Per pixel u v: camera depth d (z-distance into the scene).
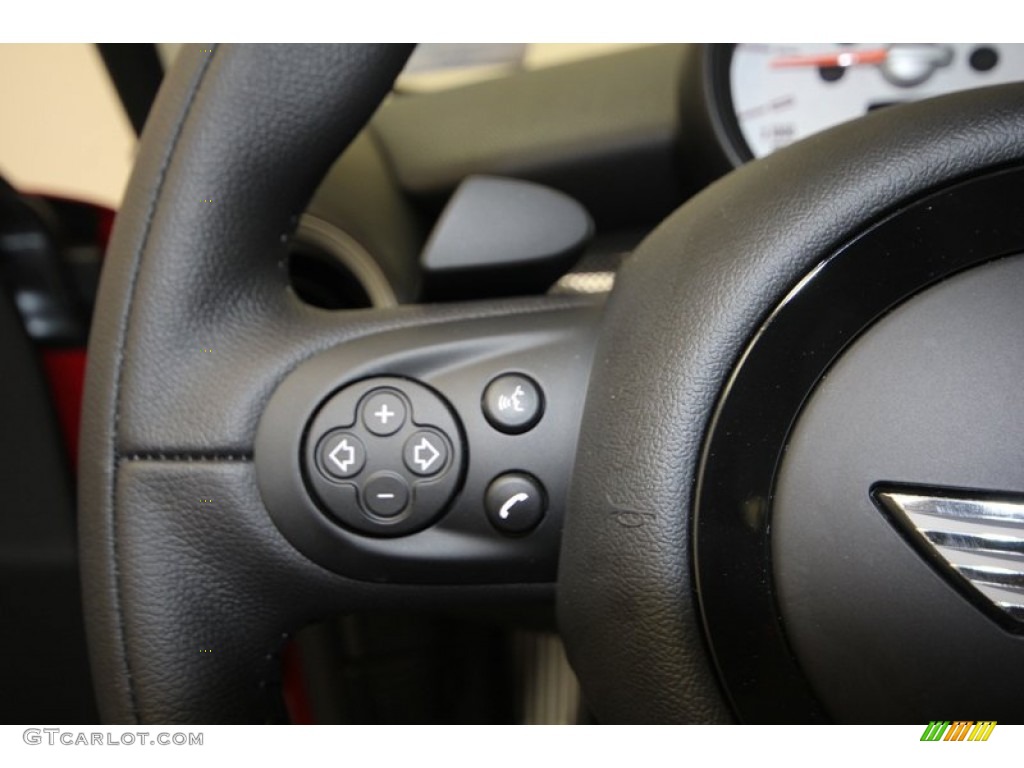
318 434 0.43
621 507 0.40
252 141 0.44
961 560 0.37
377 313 0.47
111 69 0.72
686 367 0.39
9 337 0.58
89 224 0.74
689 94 0.78
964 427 0.38
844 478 0.38
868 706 0.39
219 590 0.45
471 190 0.47
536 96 0.94
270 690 0.49
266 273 0.47
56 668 0.70
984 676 0.38
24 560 0.64
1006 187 0.39
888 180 0.39
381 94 0.47
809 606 0.39
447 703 0.87
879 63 0.74
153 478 0.44
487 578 0.44
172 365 0.44
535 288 0.49
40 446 0.60
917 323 0.39
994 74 0.73
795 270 0.39
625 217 0.94
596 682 0.42
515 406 0.43
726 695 0.40
